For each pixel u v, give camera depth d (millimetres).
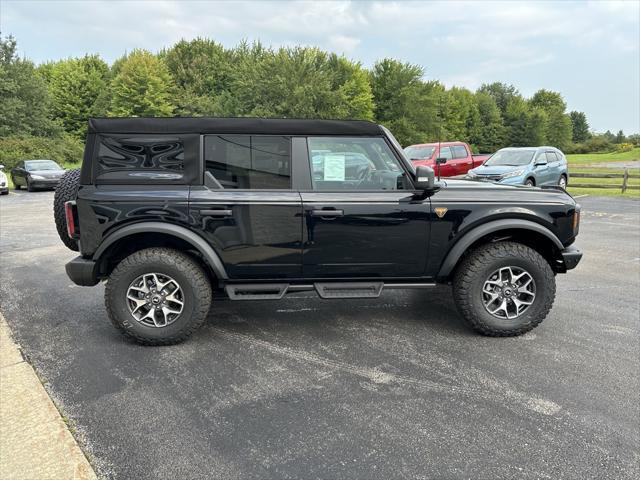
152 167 3391
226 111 45156
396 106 51344
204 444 2330
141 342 3514
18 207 12672
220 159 3434
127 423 2508
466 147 15703
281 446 2314
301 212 3441
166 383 2959
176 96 47188
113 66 55062
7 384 2871
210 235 3412
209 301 3539
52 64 53750
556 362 3248
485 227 3586
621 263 6219
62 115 47562
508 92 85125
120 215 3328
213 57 51281
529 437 2385
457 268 3773
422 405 2693
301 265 3539
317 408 2666
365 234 3516
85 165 3354
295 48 46344
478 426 2482
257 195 3430
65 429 2410
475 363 3236
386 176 3596
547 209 3648
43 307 4414
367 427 2477
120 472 2121
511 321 3664
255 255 3479
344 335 3762
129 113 45125
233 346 3543
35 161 19062
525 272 3645
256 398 2777
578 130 108625
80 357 3336
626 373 3078
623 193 15250
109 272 3693
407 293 4961
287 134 3484
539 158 13500
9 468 2107
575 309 4379
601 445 2320
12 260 6320
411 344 3574
